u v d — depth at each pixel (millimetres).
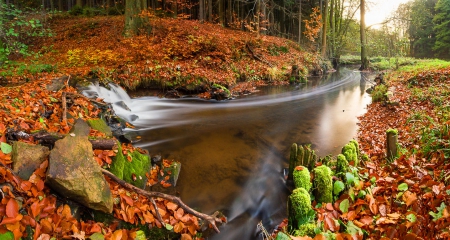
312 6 32188
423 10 38375
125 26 15359
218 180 5242
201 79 12570
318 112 10578
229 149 6660
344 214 3273
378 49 28797
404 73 14875
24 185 2943
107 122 6922
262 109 11070
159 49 13922
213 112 10422
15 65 9664
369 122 8617
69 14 23562
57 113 5754
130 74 11594
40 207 2912
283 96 13844
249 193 4910
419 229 2719
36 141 3725
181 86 12188
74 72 10242
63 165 3188
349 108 11219
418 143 5398
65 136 3646
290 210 3318
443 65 13719
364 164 4898
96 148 4047
